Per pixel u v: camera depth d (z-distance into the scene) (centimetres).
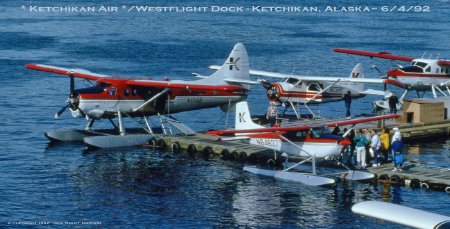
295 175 3400
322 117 5109
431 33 11812
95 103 4038
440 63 4984
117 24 12100
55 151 4012
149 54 8500
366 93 4806
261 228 2808
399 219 1797
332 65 8006
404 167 3503
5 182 3397
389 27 12762
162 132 4531
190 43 9694
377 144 3525
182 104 4266
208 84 4328
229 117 5134
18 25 11475
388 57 5506
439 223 1766
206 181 3422
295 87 4603
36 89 6112
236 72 4441
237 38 10419
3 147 4106
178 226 2827
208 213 2972
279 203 3095
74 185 3353
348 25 13025
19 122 4850
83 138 4053
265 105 5672
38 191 3259
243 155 3784
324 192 3241
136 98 4138
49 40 9600
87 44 9288
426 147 4138
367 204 1872
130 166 3691
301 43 9962
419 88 4991
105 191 3262
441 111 4503
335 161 3628
